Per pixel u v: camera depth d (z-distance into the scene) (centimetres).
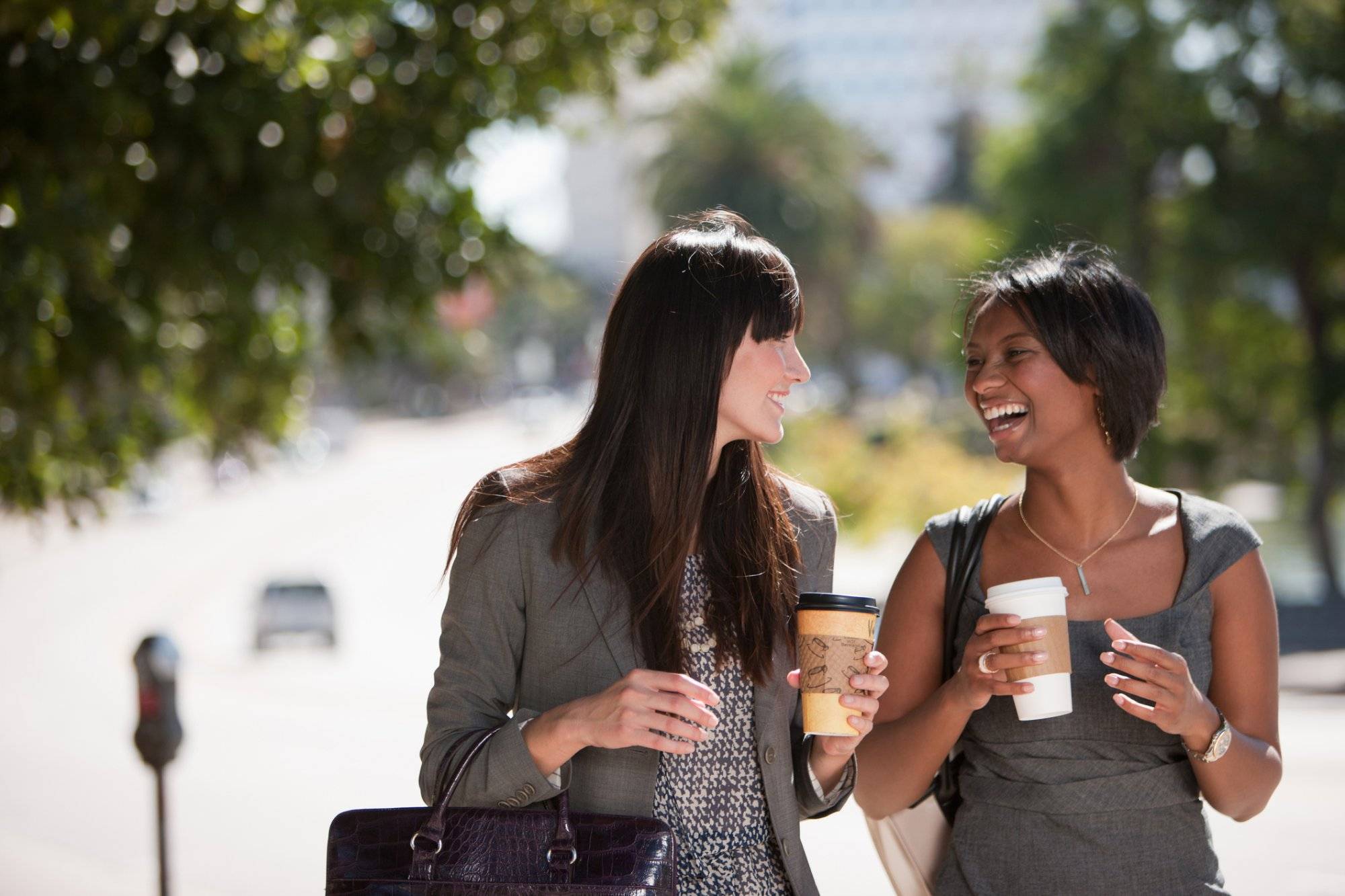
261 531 4628
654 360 225
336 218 579
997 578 254
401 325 626
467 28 603
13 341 498
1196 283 2472
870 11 14025
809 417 3531
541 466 236
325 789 1086
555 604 227
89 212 516
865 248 6147
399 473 6525
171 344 627
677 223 242
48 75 509
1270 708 244
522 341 13850
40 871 825
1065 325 238
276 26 570
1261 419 2570
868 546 2897
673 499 223
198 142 536
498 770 211
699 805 227
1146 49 2498
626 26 657
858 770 257
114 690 1919
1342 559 2872
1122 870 237
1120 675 225
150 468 663
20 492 615
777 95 5497
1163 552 247
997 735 245
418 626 2672
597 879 205
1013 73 3152
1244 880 646
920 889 262
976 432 3778
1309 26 2306
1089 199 2531
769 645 230
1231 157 2406
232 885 802
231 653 2400
